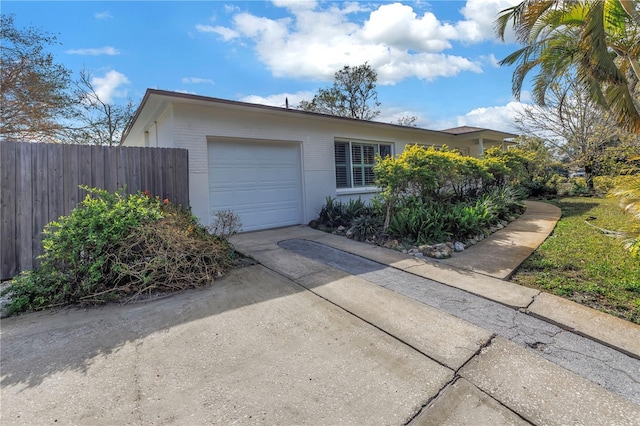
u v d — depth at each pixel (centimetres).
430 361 246
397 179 634
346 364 241
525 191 1282
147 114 749
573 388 216
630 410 195
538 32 680
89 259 369
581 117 1350
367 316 323
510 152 1149
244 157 766
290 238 691
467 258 521
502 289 391
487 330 294
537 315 323
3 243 441
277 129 805
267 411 192
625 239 485
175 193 591
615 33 586
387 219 666
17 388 213
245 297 372
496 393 210
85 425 180
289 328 298
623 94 642
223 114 709
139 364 242
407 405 198
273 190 818
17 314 332
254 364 241
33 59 1084
